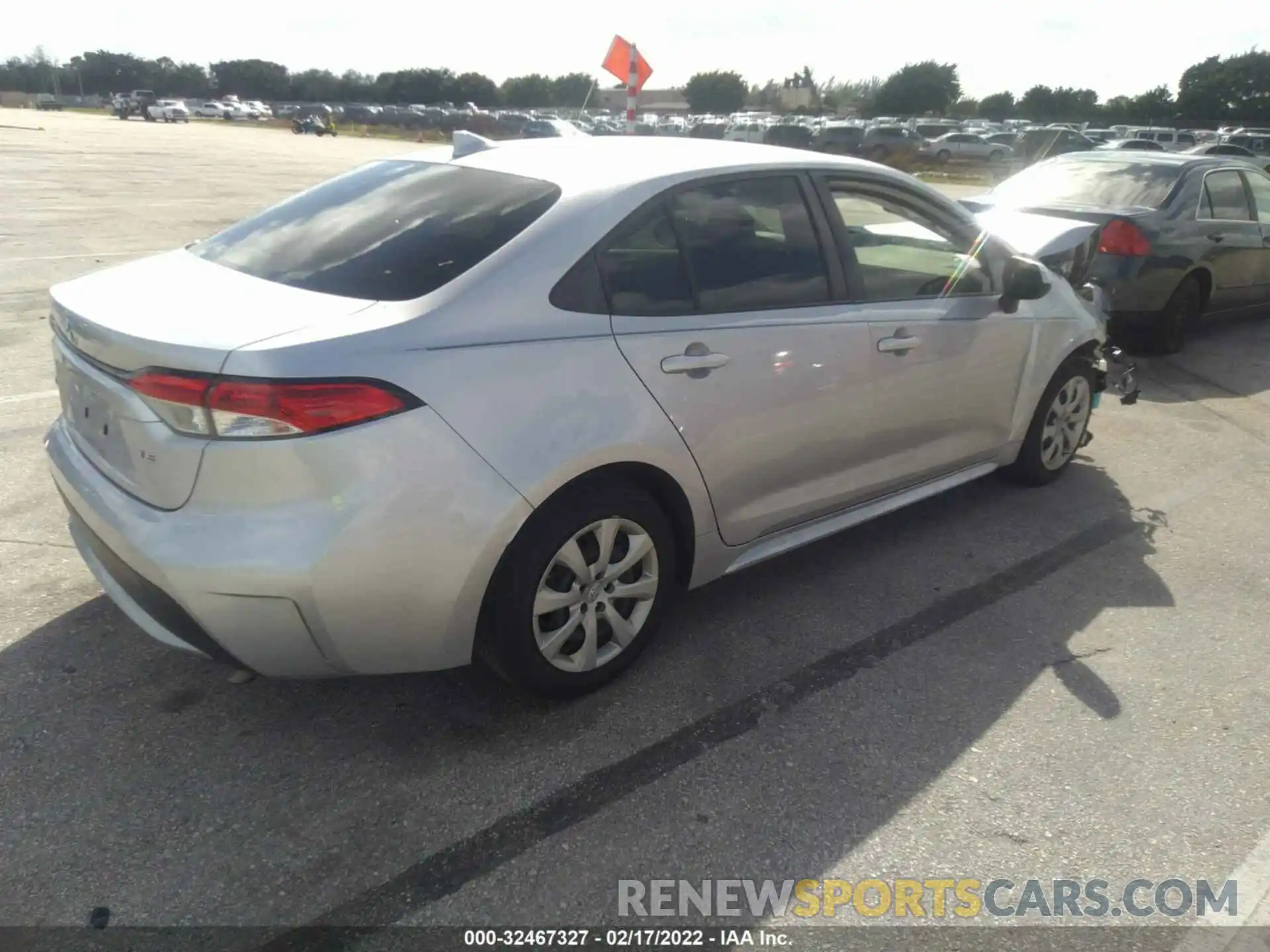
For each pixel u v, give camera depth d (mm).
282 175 21859
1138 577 4121
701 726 3010
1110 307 5816
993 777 2836
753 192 3387
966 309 4078
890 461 3926
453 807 2629
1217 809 2750
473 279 2717
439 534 2527
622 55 13062
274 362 2344
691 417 3053
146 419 2479
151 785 2654
